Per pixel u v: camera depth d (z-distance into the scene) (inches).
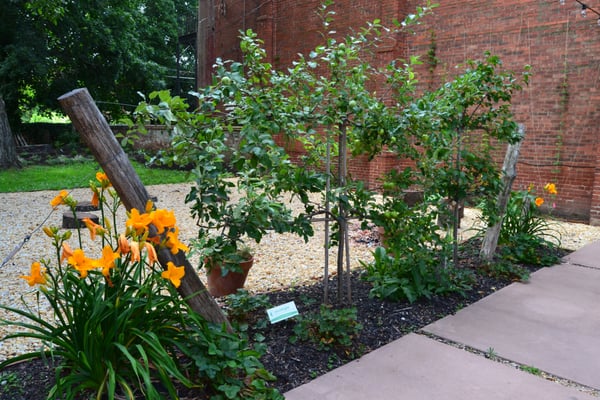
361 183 139.7
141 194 97.3
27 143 887.1
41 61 747.4
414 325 138.6
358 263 208.7
